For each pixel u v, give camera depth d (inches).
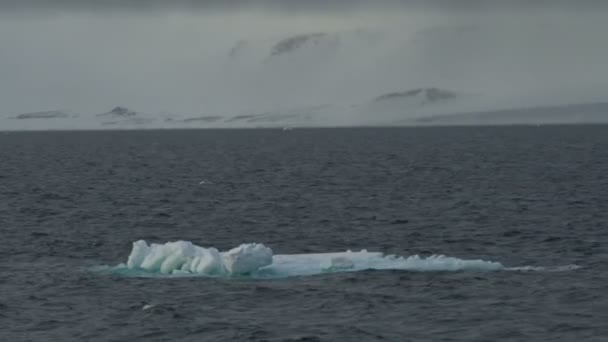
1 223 6112.2
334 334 3006.9
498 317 3196.4
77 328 3132.4
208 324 3149.6
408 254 4835.1
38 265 4424.2
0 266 4394.7
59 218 6402.6
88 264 4451.3
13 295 3661.4
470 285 3705.7
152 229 5841.5
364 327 3088.1
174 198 7790.4
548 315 3221.0
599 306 3339.1
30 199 7741.1
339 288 3663.9
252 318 3228.3
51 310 3393.2
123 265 4261.8
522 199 7372.1
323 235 5516.7
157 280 3890.3
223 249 5157.5
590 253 4645.7
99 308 3412.9
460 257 4658.0
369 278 3833.7
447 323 3129.9
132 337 3016.7
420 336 2974.9
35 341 2974.9
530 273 3983.8
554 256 4574.3
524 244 5017.2
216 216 6481.3
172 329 3100.4
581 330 3019.2
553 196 7564.0
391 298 3496.6
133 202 7480.3
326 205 7121.1
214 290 3663.9
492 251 4805.6
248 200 7578.7
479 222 5964.6
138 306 3420.3
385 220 6146.7
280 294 3580.2
